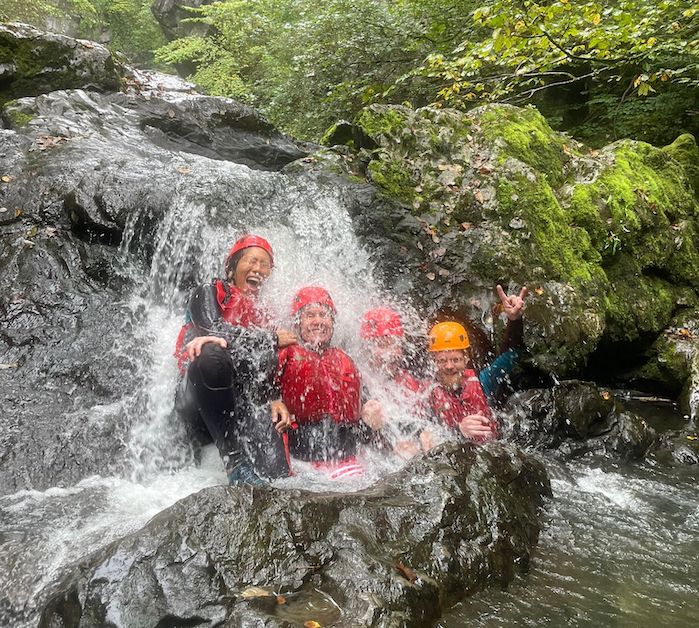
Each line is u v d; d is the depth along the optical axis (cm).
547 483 304
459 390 352
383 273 465
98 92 725
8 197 438
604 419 392
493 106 599
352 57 977
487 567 226
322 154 555
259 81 1334
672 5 663
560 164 579
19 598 202
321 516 214
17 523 246
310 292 320
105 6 2489
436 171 532
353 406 313
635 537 267
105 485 282
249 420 288
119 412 323
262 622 166
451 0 898
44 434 301
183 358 292
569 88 935
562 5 645
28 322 369
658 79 793
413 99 994
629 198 569
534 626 200
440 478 253
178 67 2020
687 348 509
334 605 181
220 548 192
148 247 425
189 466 309
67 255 412
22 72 682
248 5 1545
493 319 442
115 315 385
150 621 172
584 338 455
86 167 461
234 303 321
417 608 189
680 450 379
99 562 188
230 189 462
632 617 208
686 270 584
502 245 481
